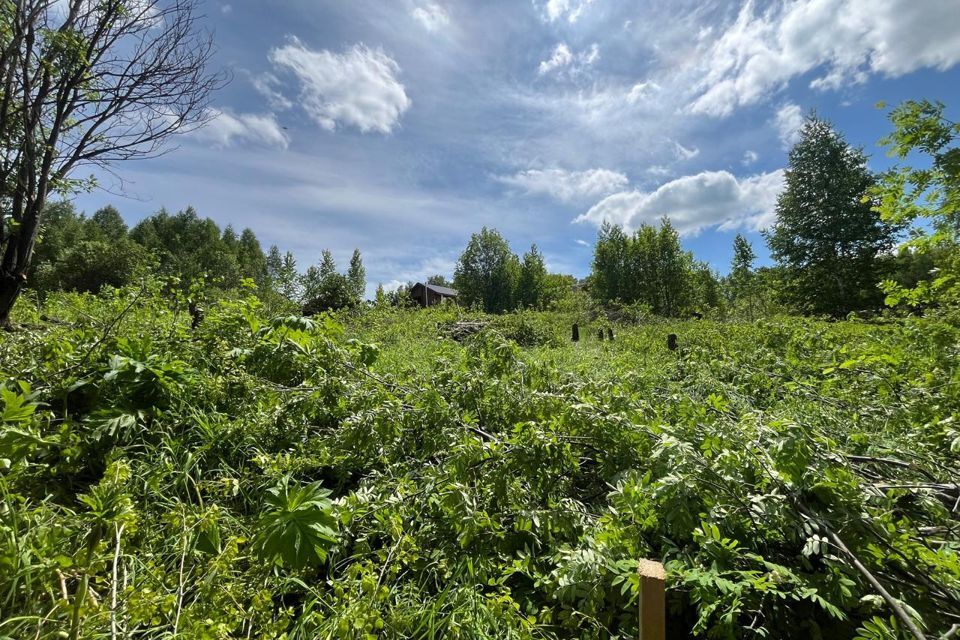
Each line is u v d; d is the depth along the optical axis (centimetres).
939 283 391
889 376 359
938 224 448
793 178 2219
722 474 174
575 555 161
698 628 142
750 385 465
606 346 955
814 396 387
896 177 461
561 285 4744
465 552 186
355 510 188
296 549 158
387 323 1341
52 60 591
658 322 1855
